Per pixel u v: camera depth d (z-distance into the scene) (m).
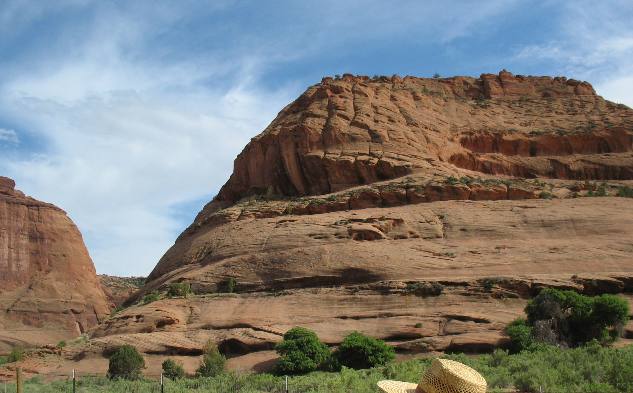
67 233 119.44
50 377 55.28
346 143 89.25
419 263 64.75
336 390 37.62
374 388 37.34
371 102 97.38
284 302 62.78
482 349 50.94
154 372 54.97
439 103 108.56
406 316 57.88
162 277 78.25
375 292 61.53
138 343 58.75
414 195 77.19
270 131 95.69
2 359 67.94
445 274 63.41
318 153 88.25
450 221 71.56
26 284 111.94
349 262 65.69
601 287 59.22
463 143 98.94
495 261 64.50
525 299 58.91
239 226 77.69
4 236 112.44
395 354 52.72
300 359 50.22
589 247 65.56
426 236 70.12
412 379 39.56
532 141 99.88
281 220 75.81
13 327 105.19
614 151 98.56
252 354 56.41
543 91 117.38
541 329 49.59
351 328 57.50
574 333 51.97
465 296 59.47
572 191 81.88
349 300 61.34
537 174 95.69
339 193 81.62
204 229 83.69
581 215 70.19
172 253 84.81
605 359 40.22
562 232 68.75
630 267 62.53
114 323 64.81
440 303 59.19
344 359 50.12
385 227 70.88
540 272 62.84
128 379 51.88
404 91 105.50
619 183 87.88
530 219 70.62
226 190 97.12
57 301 110.62
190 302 65.88
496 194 77.81
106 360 58.44
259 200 88.38
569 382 35.59
